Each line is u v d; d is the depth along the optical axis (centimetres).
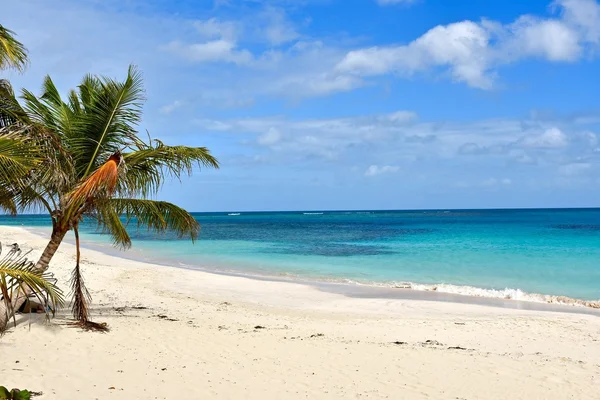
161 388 716
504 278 2348
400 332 1261
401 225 8606
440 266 2772
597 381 839
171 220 1041
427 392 759
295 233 6144
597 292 2005
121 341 952
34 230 5991
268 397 706
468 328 1325
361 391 750
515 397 754
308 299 1795
